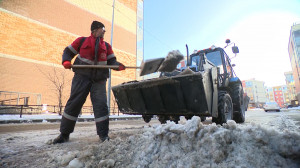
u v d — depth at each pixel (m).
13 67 14.14
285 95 105.44
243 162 1.00
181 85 2.40
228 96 3.66
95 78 2.21
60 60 17.06
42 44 16.05
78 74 2.20
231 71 5.88
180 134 1.28
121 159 1.33
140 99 2.83
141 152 1.34
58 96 15.33
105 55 2.37
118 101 3.18
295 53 39.84
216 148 1.07
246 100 6.61
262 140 1.08
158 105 2.67
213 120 3.34
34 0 16.06
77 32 19.00
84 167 1.27
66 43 17.83
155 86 2.60
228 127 1.27
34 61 15.33
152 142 1.38
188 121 1.30
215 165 1.02
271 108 19.81
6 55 13.91
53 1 17.41
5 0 14.37
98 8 21.70
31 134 3.20
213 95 2.68
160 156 1.22
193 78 2.29
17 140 2.44
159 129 1.39
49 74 15.66
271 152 1.03
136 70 25.39
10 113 12.23
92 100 2.26
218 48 4.98
